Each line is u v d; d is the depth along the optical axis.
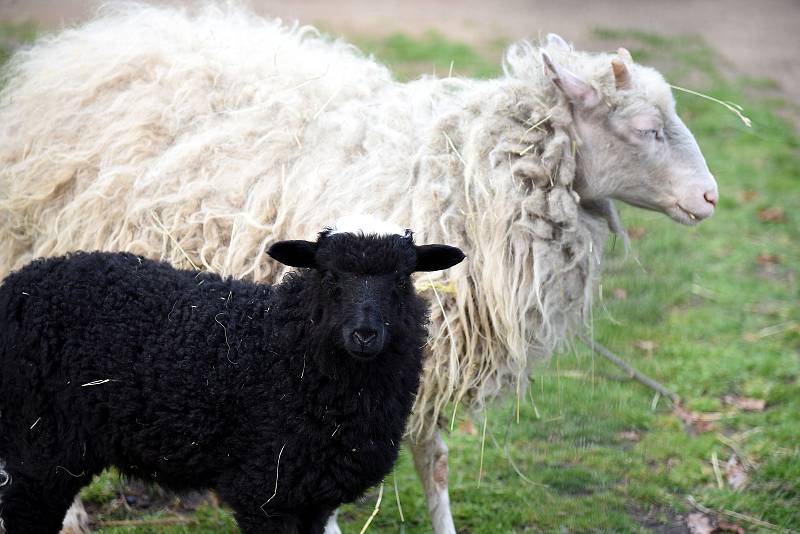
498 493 10.98
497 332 9.08
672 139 9.28
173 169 9.63
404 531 10.24
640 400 13.00
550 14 32.34
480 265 9.09
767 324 15.44
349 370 7.43
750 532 10.43
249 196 9.48
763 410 13.05
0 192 10.40
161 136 9.96
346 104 9.88
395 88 10.25
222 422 7.62
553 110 9.12
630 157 9.20
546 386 13.12
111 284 7.91
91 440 7.86
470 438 12.16
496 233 9.02
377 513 10.54
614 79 9.08
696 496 11.09
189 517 10.29
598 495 11.00
